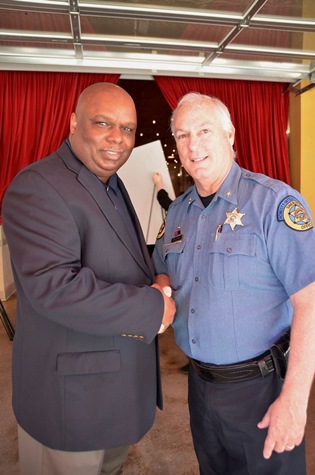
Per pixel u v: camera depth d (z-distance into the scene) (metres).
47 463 1.11
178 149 1.21
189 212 1.28
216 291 1.08
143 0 2.52
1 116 3.86
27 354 1.09
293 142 4.46
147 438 2.05
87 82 3.93
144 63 3.69
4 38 3.05
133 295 0.97
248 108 4.33
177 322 1.22
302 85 4.25
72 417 1.04
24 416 1.10
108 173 1.16
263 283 1.05
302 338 0.92
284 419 0.89
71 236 0.99
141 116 4.65
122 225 1.13
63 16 2.70
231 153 1.21
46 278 0.92
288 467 1.12
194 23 2.83
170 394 2.51
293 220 0.99
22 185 1.01
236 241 1.07
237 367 1.08
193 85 4.15
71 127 1.19
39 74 3.85
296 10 2.66
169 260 1.29
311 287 0.94
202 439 1.23
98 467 1.12
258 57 3.58
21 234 0.97
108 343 1.07
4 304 4.57
